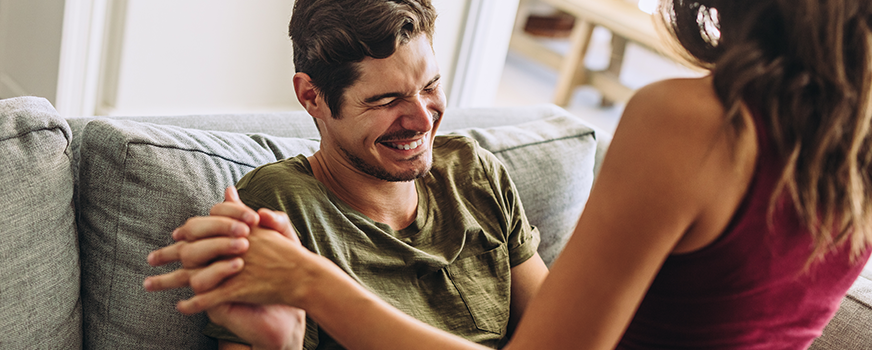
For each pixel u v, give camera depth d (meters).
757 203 0.48
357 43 0.86
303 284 0.62
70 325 0.90
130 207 0.92
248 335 0.65
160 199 0.93
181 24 2.12
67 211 0.90
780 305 0.56
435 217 1.07
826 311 0.60
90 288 0.95
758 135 0.47
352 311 0.61
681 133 0.48
